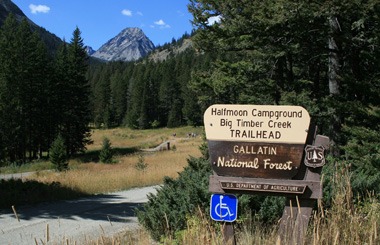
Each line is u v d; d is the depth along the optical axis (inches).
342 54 604.7
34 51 2324.1
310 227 166.7
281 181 150.7
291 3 466.3
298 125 152.6
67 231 389.7
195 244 155.5
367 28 568.7
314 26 557.0
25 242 344.5
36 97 2357.3
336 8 454.3
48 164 1761.8
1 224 432.1
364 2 458.0
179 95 5123.0
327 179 219.9
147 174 944.3
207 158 350.9
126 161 1628.9
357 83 545.3
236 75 845.8
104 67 7396.7
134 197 671.1
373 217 152.6
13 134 2210.9
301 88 822.5
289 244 145.4
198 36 721.0
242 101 877.2
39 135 2468.0
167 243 223.9
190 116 4724.4
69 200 626.8
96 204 582.6
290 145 152.8
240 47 710.5
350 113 557.0
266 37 587.5
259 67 831.1
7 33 2630.4
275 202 226.2
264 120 155.5
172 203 273.6
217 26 669.3
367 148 449.4
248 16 591.5
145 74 5511.8
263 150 155.3
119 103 5561.0
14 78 2212.1
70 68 2561.5
